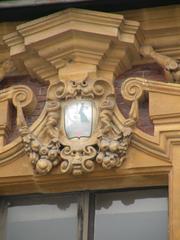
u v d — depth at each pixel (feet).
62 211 63.16
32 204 63.77
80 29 64.08
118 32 63.98
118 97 63.87
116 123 62.59
